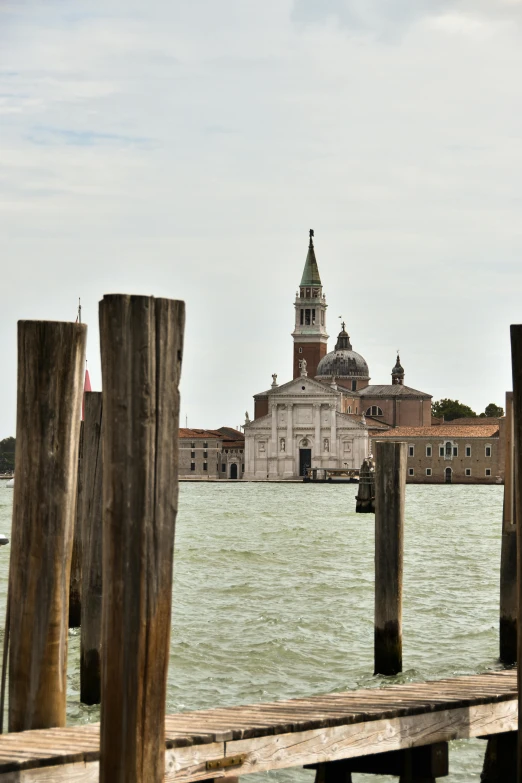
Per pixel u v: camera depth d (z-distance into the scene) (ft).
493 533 236.43
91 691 72.54
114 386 37.86
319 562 162.91
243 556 169.58
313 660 89.10
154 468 38.17
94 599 72.54
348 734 48.80
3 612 105.50
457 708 51.80
